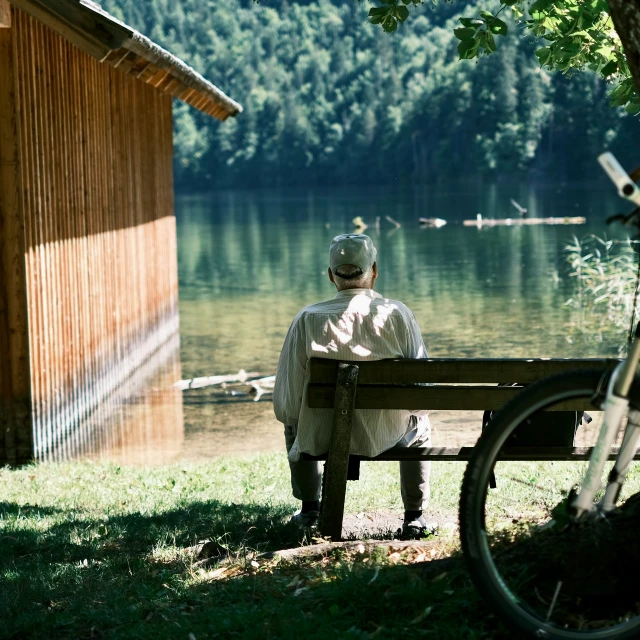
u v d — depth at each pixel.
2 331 10.44
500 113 131.88
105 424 12.83
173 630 3.55
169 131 20.94
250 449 11.05
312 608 3.60
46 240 11.18
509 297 24.86
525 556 3.39
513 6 7.04
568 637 2.97
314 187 162.38
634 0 3.20
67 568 4.84
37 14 9.39
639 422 2.97
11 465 10.48
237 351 18.44
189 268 35.97
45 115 11.24
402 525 5.52
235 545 5.03
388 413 4.77
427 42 180.75
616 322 20.23
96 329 13.70
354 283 4.88
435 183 141.62
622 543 3.24
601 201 81.25
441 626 3.26
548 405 2.97
